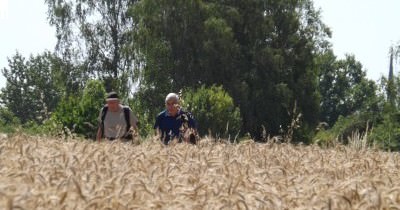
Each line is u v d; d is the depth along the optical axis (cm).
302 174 800
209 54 5753
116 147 968
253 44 6066
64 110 2944
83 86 6169
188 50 5822
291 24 6206
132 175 695
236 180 682
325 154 1077
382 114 4894
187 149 1005
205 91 4975
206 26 5750
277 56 5881
